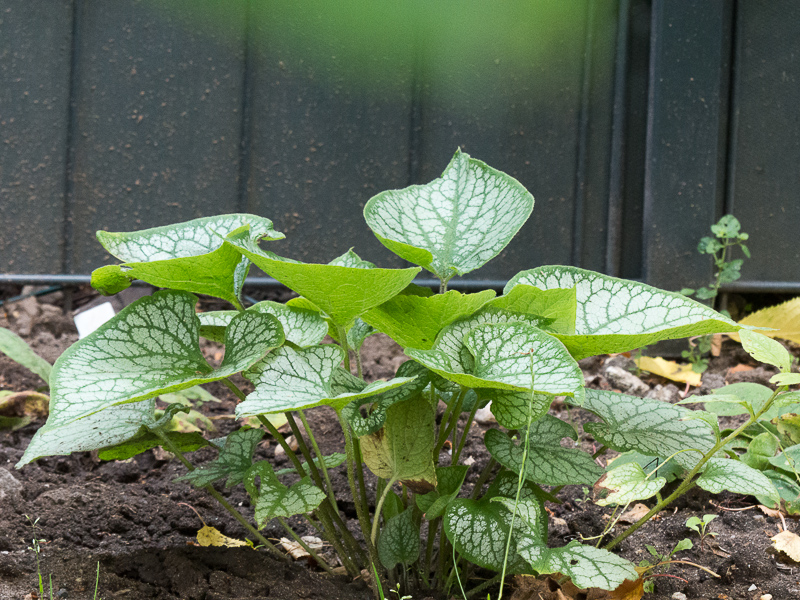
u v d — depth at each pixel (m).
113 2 2.26
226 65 2.27
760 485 1.48
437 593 1.75
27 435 2.11
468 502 1.61
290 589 1.67
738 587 1.87
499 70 2.27
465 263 1.73
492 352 1.46
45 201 2.27
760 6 2.27
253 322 1.54
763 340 1.45
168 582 1.68
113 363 1.48
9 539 1.94
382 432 1.62
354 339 1.91
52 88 2.26
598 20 2.27
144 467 2.08
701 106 2.27
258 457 2.10
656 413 1.80
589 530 2.02
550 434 1.68
